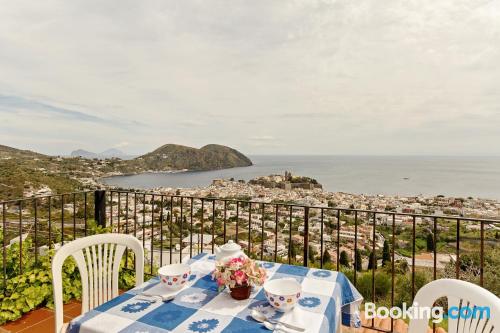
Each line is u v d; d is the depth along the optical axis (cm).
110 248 196
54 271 166
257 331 108
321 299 136
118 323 112
